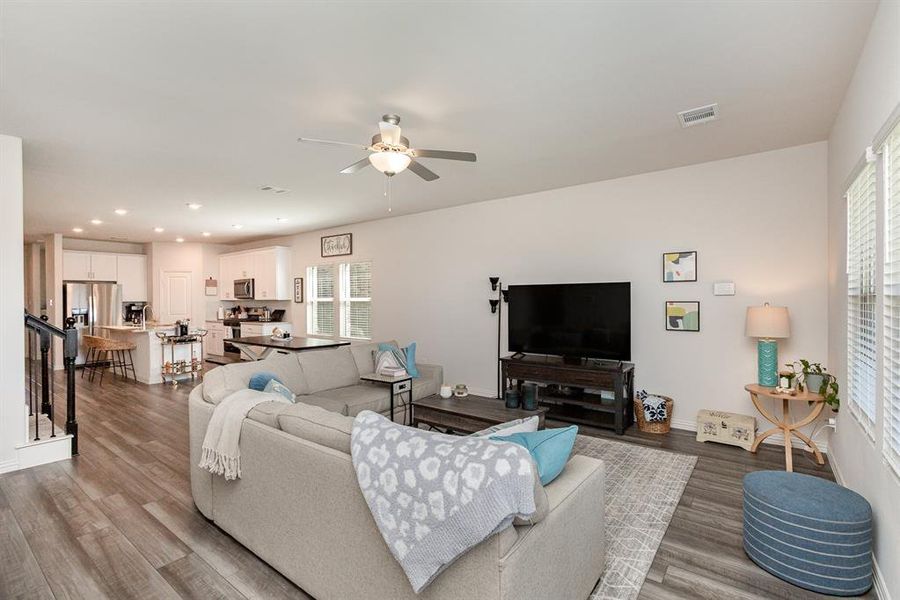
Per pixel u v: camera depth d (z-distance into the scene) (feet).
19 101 8.86
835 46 7.12
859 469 7.81
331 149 11.76
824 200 11.67
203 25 6.44
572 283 16.05
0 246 10.53
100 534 7.93
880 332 6.36
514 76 8.04
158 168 13.39
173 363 22.06
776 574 6.80
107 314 28.04
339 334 24.94
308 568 6.09
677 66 7.73
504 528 4.20
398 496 4.67
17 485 9.99
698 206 13.56
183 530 8.05
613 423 14.06
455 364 19.75
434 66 7.69
